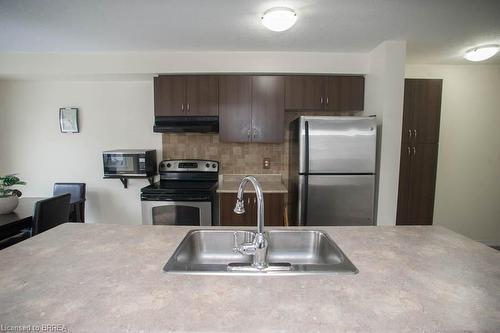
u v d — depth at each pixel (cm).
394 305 67
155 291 74
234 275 83
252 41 232
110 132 310
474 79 302
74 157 314
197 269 87
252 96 266
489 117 307
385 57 230
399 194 264
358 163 231
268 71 263
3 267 88
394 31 208
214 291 74
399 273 85
